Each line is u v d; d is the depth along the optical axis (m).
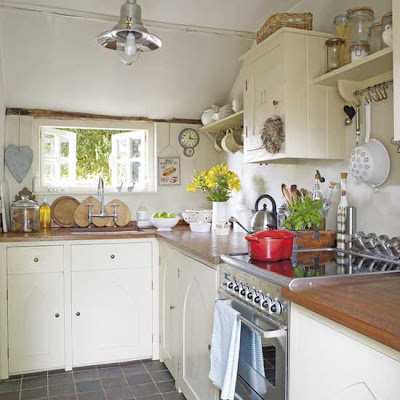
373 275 1.54
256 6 2.79
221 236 2.86
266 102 2.33
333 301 1.22
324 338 1.22
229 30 3.04
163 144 3.82
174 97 3.63
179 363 2.60
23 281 2.90
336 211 2.30
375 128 2.02
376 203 2.03
